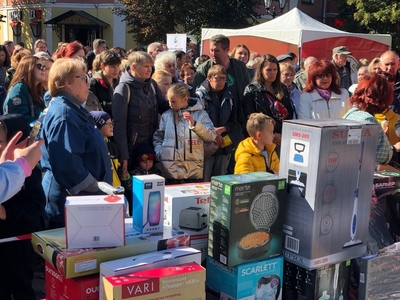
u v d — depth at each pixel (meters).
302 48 9.96
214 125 4.48
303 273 2.12
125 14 19.48
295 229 2.11
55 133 2.58
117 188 2.39
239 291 2.02
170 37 9.86
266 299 2.12
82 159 2.67
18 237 2.43
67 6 22.08
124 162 3.93
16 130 2.46
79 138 2.61
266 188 2.04
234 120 4.61
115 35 21.58
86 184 2.55
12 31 25.17
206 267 2.16
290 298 2.19
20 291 2.70
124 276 1.75
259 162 3.37
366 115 2.84
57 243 1.94
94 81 4.50
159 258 1.88
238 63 4.97
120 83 4.06
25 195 2.54
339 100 4.45
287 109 4.62
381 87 2.90
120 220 1.89
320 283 2.12
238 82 4.84
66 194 2.76
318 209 2.04
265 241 2.08
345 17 22.83
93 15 21.80
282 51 10.62
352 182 2.14
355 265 2.26
